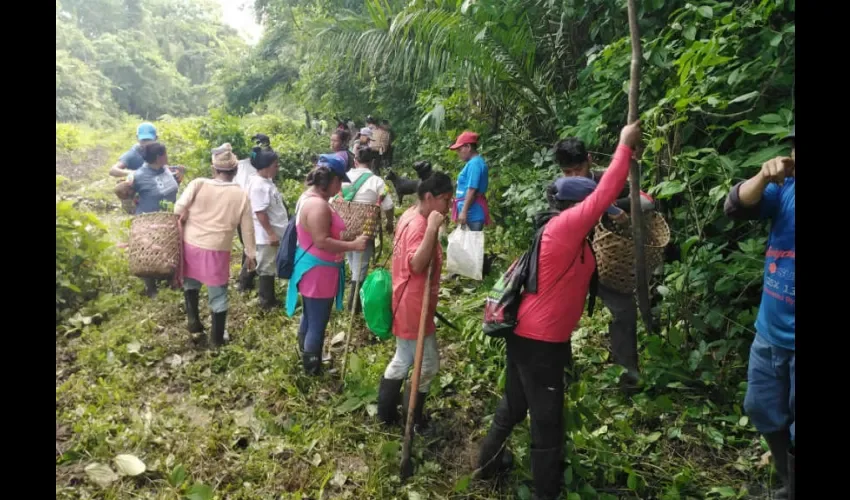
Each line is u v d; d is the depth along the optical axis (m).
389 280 3.51
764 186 2.38
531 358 2.74
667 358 3.71
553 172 6.15
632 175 3.38
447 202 3.38
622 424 3.27
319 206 3.95
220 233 4.66
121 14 54.03
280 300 5.88
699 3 4.47
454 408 3.89
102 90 39.28
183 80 50.84
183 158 11.49
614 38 5.49
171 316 5.53
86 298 5.82
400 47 6.46
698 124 4.33
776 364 2.51
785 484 2.72
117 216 9.34
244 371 4.45
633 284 3.60
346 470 3.34
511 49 6.03
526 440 3.35
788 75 3.67
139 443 3.52
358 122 15.26
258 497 3.11
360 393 3.96
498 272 6.11
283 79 19.16
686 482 2.94
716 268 3.79
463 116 8.59
